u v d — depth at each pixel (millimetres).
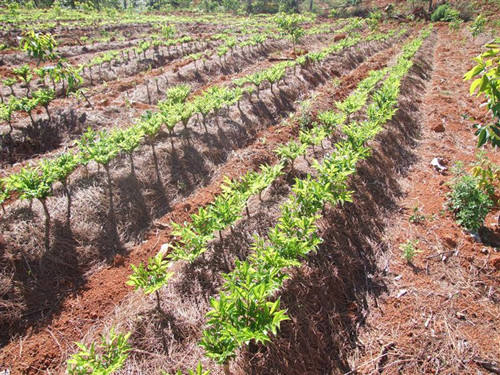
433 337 4285
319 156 8445
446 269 5297
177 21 31750
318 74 14766
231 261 5363
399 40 25562
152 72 15453
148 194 7027
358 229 6121
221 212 5242
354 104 9516
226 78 15281
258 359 3908
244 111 10703
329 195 5332
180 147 8367
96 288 5203
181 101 10570
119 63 16469
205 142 8898
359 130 7664
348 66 17062
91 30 24203
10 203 6230
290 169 7676
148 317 4438
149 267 4352
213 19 37125
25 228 5523
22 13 27719
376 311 4793
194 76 15008
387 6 39281
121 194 6754
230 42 17844
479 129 3555
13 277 4957
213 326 4332
